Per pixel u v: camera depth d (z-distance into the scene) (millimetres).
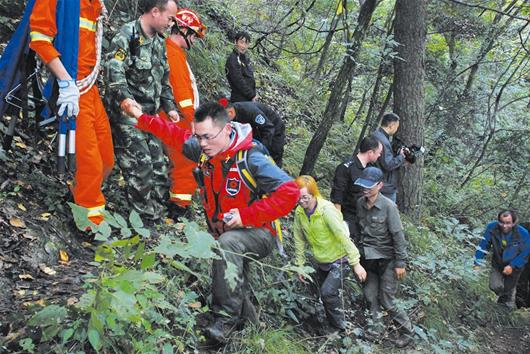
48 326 2748
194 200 5215
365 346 4371
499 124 11367
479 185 10383
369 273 5152
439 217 8758
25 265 3367
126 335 2893
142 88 4125
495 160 10547
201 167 3320
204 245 2650
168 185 4660
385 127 5676
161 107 4535
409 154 5828
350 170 5223
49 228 3723
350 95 10086
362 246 5062
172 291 3537
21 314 2865
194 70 6898
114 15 5969
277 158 5508
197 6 8195
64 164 3471
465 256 6246
